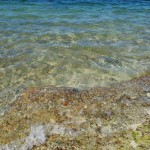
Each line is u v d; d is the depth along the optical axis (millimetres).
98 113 9023
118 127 8289
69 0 30359
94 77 12711
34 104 9523
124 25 20984
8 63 13969
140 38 17938
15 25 20250
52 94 10078
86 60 14398
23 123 8648
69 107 9344
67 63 14023
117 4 29234
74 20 22078
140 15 24531
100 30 19484
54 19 22250
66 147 7609
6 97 10867
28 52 15273
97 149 7457
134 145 7508
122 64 14023
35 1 29359
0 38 17266
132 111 9094
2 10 24922
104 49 15867
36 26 20141
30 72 13164
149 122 8453
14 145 7934
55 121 8648
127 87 10945
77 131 8180
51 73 13094
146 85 11172
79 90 10570
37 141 7938
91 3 29188
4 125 8641
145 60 14516
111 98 9945
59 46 16188
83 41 17125
